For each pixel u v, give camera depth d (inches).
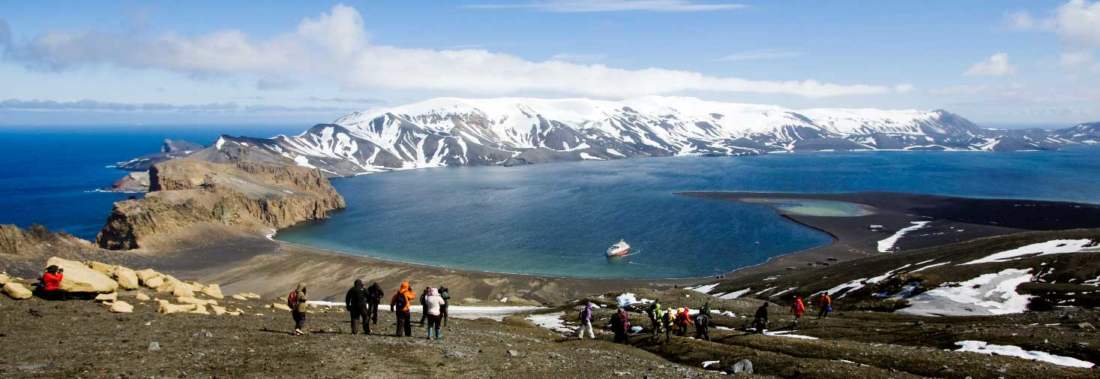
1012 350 1441.9
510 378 1014.4
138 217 7731.3
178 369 895.7
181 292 1803.6
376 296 1545.3
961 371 1235.2
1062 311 2108.8
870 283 3412.9
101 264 1798.7
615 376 1087.0
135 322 1296.8
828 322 2244.1
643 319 2493.8
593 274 6397.6
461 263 7017.7
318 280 6053.2
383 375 957.8
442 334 1498.5
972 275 3036.4
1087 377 1143.0
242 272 6392.7
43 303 1406.3
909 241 7239.2
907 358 1364.4
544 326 2566.4
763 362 1368.1
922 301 2810.0
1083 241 3513.8
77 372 848.3
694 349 1588.3
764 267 6333.7
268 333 1258.6
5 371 840.9
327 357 1043.3
